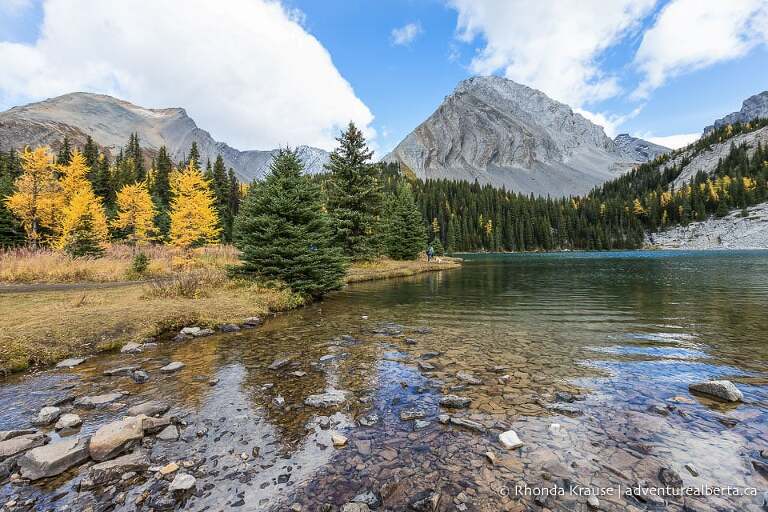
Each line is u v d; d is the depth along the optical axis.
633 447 4.76
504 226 146.38
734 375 7.43
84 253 28.80
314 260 18.75
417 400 6.42
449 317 14.44
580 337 10.93
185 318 12.34
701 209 140.50
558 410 5.91
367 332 11.89
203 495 3.95
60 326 10.55
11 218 36.78
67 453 4.57
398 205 53.72
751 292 20.36
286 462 4.58
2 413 6.11
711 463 4.37
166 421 5.61
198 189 32.22
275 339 11.01
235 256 33.84
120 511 3.72
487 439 5.04
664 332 11.43
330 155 35.44
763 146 175.50
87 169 42.12
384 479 4.19
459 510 3.64
